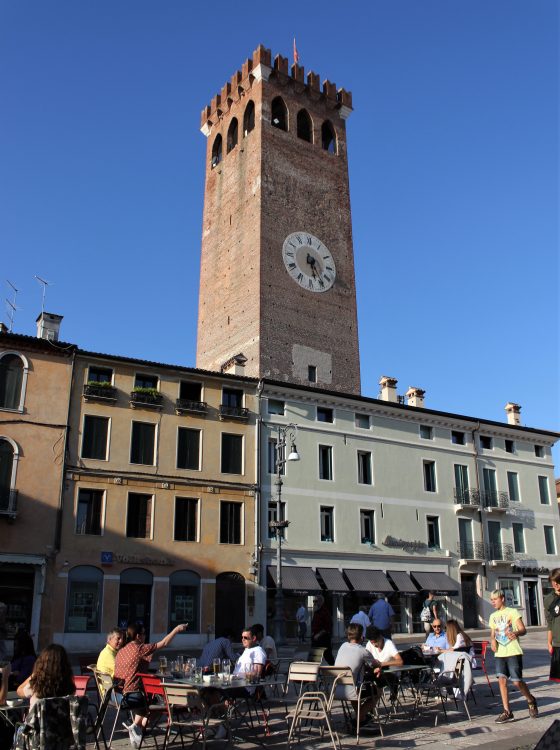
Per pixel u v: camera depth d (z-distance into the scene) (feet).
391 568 143.23
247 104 207.00
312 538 135.03
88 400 120.06
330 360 186.60
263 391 137.69
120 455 120.37
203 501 125.39
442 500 155.33
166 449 124.67
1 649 36.68
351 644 46.88
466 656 50.60
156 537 119.55
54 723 29.07
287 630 127.85
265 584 127.44
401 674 53.72
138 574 116.67
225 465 130.11
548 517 172.35
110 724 49.57
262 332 175.52
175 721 41.39
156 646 43.50
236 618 123.24
